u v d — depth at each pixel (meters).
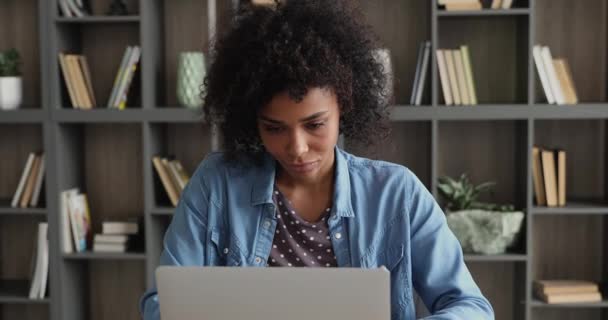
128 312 3.96
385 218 1.58
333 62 1.43
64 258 3.62
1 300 3.60
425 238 1.57
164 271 1.30
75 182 3.77
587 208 3.42
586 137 3.74
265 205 1.59
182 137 3.86
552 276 3.81
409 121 3.79
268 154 1.61
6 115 3.56
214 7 3.62
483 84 3.73
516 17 3.68
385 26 3.75
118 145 3.89
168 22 3.82
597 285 3.54
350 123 1.62
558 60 3.44
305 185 1.59
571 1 3.67
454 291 1.54
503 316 3.82
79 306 3.79
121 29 3.81
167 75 3.84
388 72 1.66
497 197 3.79
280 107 1.42
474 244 3.47
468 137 3.78
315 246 1.58
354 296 1.26
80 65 3.57
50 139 3.56
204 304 1.30
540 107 3.39
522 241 3.53
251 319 1.29
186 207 1.61
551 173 3.48
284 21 1.48
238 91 1.49
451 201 3.56
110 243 3.62
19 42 3.84
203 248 1.60
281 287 1.27
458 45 3.72
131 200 3.91
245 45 1.48
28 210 3.59
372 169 1.61
